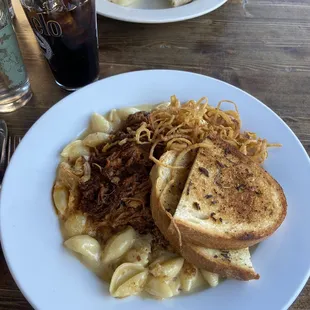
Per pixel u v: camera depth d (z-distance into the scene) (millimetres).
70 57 348
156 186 283
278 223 277
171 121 319
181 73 360
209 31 446
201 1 438
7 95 361
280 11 469
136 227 300
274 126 333
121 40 432
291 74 407
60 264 263
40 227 277
